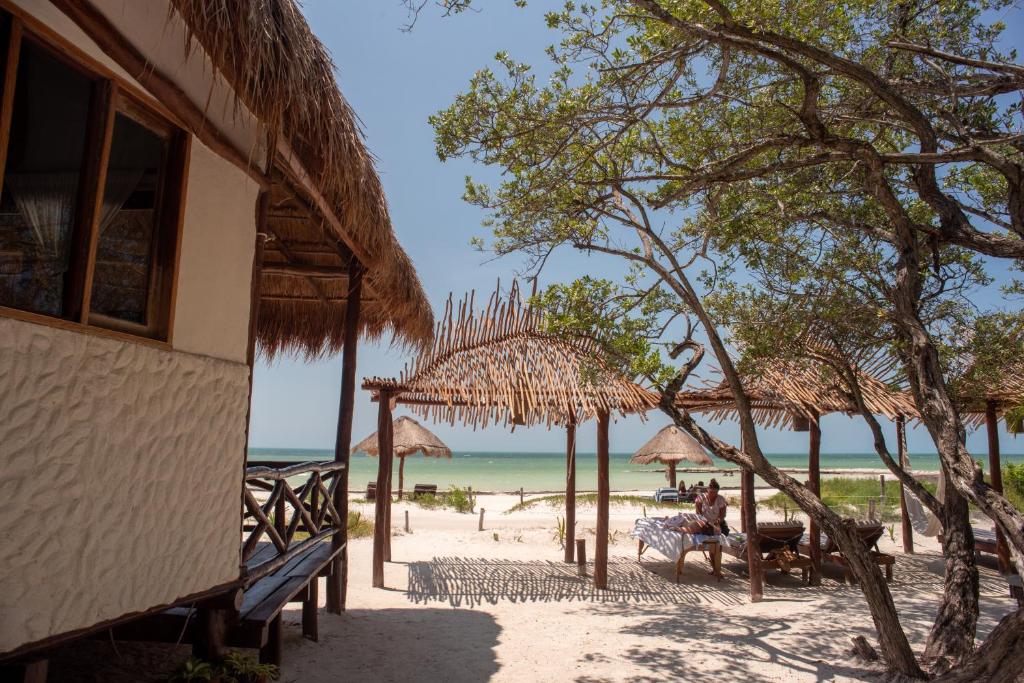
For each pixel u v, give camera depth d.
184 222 3.68
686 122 6.37
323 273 7.65
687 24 4.42
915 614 7.88
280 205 6.47
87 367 2.96
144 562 3.30
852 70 4.64
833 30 5.41
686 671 5.71
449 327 9.33
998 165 4.54
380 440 9.30
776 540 10.17
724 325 6.29
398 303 7.45
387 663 5.73
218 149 3.92
